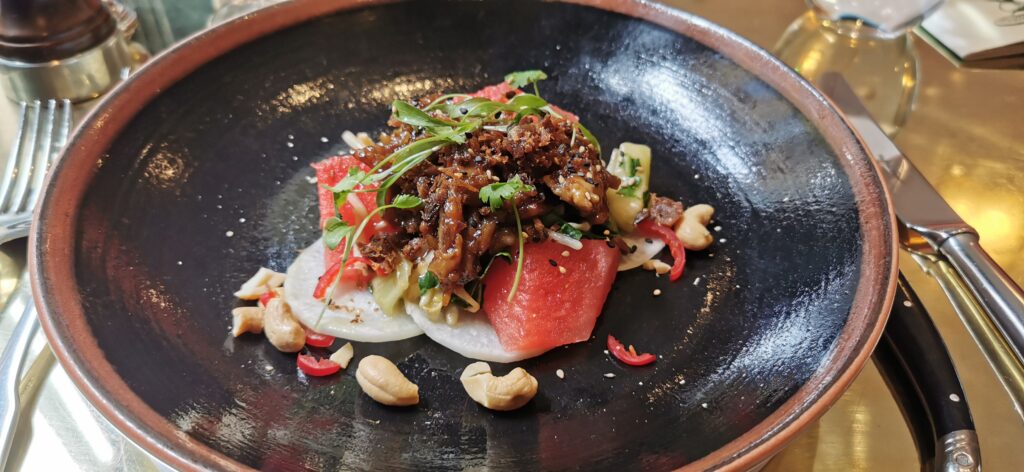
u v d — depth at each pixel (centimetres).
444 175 27
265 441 23
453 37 37
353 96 36
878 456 26
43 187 26
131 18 44
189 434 22
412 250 28
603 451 24
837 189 29
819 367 24
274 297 28
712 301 29
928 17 44
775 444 21
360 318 28
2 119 39
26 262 31
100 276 26
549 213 29
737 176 33
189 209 30
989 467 26
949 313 31
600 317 29
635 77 36
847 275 27
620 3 36
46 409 27
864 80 42
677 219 31
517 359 27
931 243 30
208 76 33
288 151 34
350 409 25
